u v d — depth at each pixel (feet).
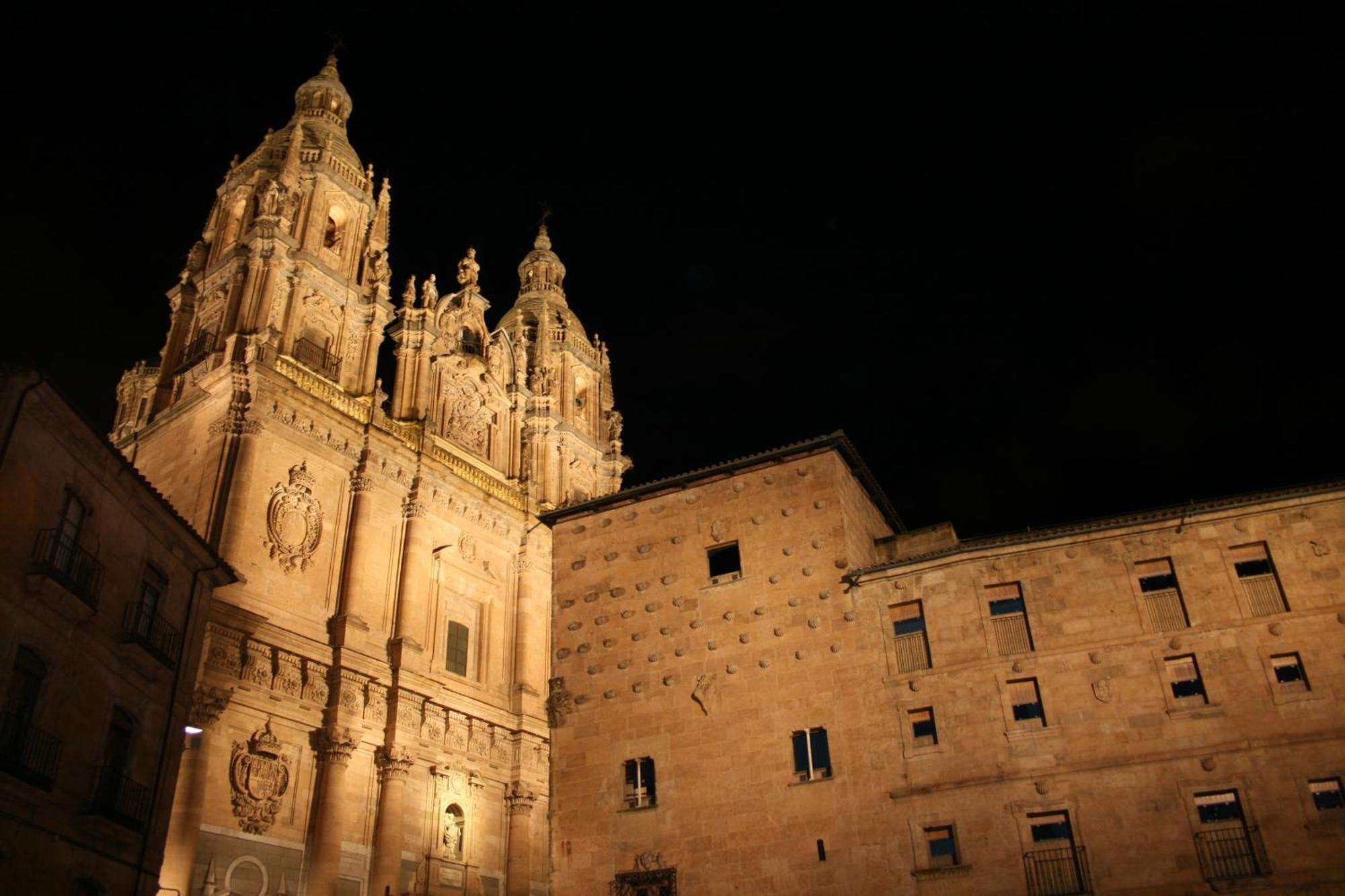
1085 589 94.58
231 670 139.74
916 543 112.57
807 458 113.29
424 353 197.98
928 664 97.66
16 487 82.38
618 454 246.88
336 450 171.42
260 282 173.17
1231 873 80.89
